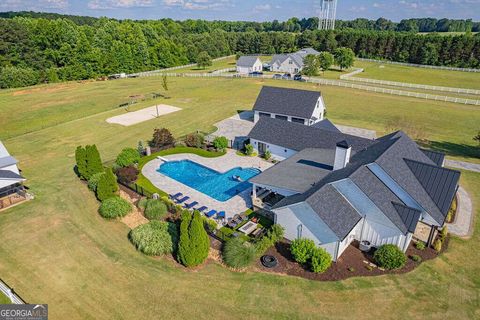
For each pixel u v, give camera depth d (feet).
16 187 99.40
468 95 232.12
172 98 225.76
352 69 356.79
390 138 98.07
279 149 123.24
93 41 355.15
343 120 176.24
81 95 241.76
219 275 68.03
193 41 455.22
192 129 160.97
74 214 89.61
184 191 102.37
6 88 268.41
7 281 66.69
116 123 171.53
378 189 75.36
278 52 500.33
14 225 84.74
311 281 66.13
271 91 170.91
